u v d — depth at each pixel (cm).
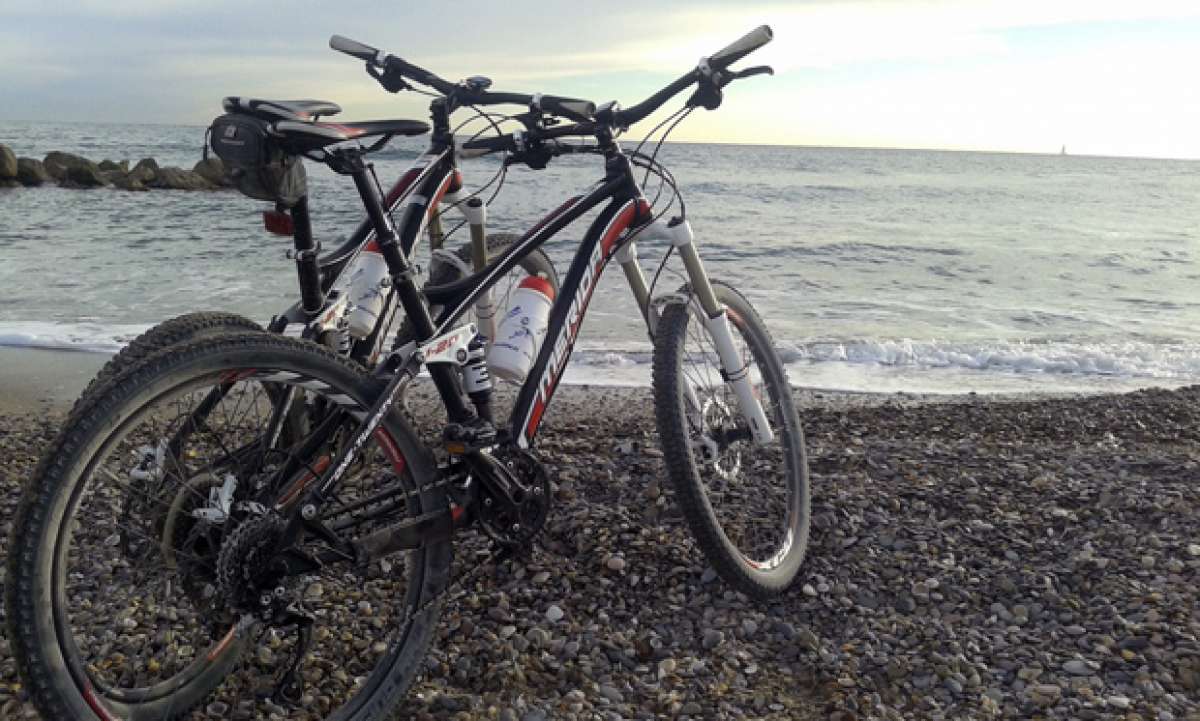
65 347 766
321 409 221
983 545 330
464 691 247
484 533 243
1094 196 4478
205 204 2516
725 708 241
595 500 365
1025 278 1539
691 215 2758
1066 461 428
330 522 211
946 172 7225
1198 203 4059
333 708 233
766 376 331
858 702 243
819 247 1894
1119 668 256
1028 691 246
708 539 274
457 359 237
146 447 197
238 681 241
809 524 330
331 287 255
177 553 196
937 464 417
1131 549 325
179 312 967
